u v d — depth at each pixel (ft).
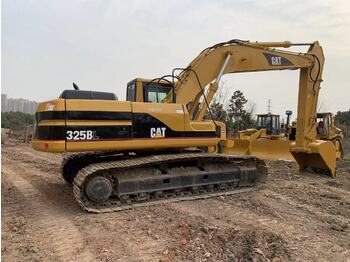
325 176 35.88
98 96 23.02
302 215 21.01
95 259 14.33
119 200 22.22
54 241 16.31
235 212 21.26
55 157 52.70
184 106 24.95
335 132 59.62
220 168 26.91
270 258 14.39
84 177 20.53
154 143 23.57
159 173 23.99
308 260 14.48
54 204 23.11
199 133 25.32
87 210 20.74
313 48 36.60
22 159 49.29
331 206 23.40
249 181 28.07
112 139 22.17
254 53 32.24
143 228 18.06
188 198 24.07
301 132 35.78
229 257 14.34
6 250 15.08
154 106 23.73
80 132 21.25
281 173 36.32
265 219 19.93
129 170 23.02
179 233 17.26
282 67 33.86
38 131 22.29
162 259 14.25
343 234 17.84
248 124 135.85
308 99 36.06
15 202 23.61
